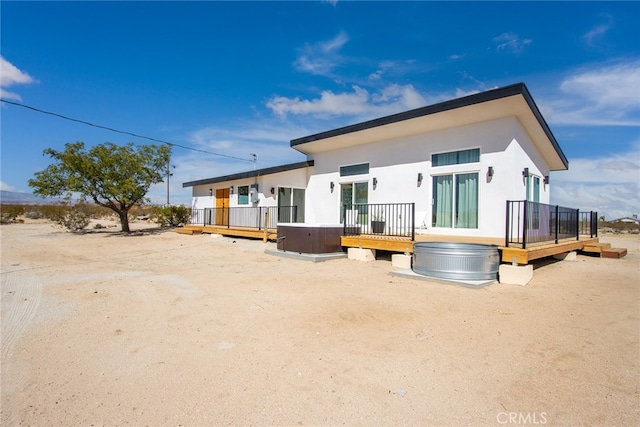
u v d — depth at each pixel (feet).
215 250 36.47
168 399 8.16
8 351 10.87
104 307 15.60
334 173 44.29
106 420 7.34
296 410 7.70
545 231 31.19
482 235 30.32
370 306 15.55
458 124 32.12
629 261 30.66
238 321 13.62
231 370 9.59
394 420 7.34
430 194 34.19
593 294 18.08
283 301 16.44
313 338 11.87
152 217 94.38
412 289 18.78
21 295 17.69
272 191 48.47
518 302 16.33
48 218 92.99
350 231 32.53
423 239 28.07
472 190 31.35
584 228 44.01
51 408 7.79
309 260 28.63
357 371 9.50
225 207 57.67
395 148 37.24
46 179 48.98
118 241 45.44
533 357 10.41
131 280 21.42
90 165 49.08
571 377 9.21
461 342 11.53
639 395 8.32
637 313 14.80
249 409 7.73
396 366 9.80
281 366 9.80
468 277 20.08
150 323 13.46
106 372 9.50
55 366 9.85
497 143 29.81
